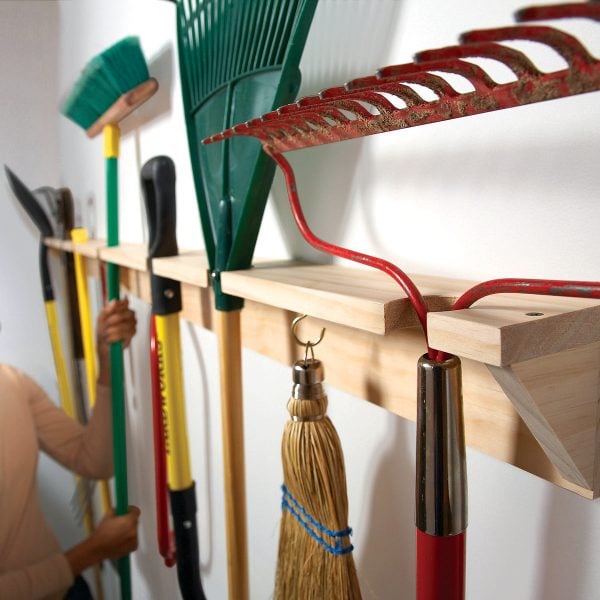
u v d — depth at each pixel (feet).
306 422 1.43
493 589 1.44
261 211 1.64
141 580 4.43
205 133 1.82
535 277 1.16
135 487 4.41
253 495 2.66
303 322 1.78
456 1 1.22
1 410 3.39
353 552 1.97
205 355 2.96
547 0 1.02
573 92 0.70
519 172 1.17
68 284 4.17
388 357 1.44
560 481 1.03
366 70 1.50
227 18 1.66
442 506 0.99
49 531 3.63
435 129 1.34
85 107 3.20
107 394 3.76
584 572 1.20
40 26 3.91
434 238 1.38
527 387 0.83
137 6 2.91
